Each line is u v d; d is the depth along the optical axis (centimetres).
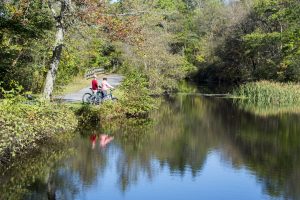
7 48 1997
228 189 1244
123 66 3703
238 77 5497
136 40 1966
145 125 2361
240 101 3756
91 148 1691
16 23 1862
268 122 2592
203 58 6425
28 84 2309
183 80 6103
